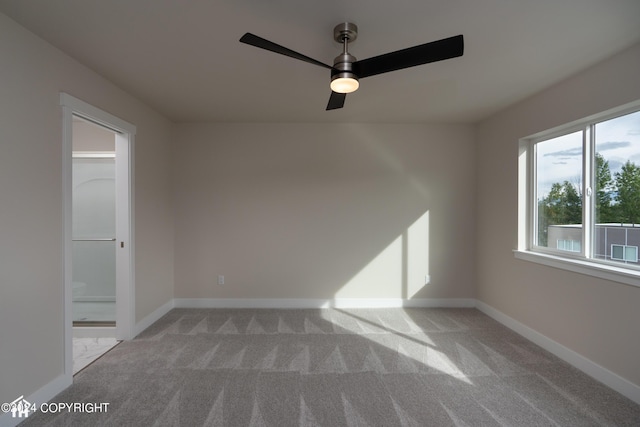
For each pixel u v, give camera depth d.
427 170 3.98
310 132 3.96
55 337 2.09
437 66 2.37
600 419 1.86
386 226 3.98
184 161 3.95
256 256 3.97
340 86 1.88
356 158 3.97
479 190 3.90
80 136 3.45
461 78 2.59
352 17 1.77
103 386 2.19
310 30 1.91
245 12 1.74
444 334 3.12
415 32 1.93
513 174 3.27
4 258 1.76
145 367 2.46
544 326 2.82
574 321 2.49
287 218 3.97
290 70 2.47
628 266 2.20
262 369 2.43
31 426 1.78
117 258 2.99
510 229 3.32
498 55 2.20
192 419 1.85
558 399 2.05
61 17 1.78
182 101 3.18
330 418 1.86
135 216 3.08
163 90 2.88
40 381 1.97
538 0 1.62
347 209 3.97
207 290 3.98
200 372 2.38
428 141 3.97
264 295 3.97
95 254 3.43
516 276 3.21
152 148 3.42
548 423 1.83
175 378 2.30
